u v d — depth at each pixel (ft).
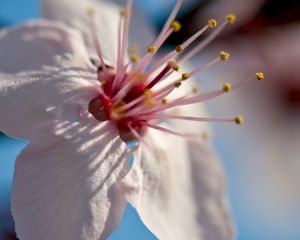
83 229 0.28
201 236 0.31
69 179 0.28
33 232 0.28
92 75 0.30
